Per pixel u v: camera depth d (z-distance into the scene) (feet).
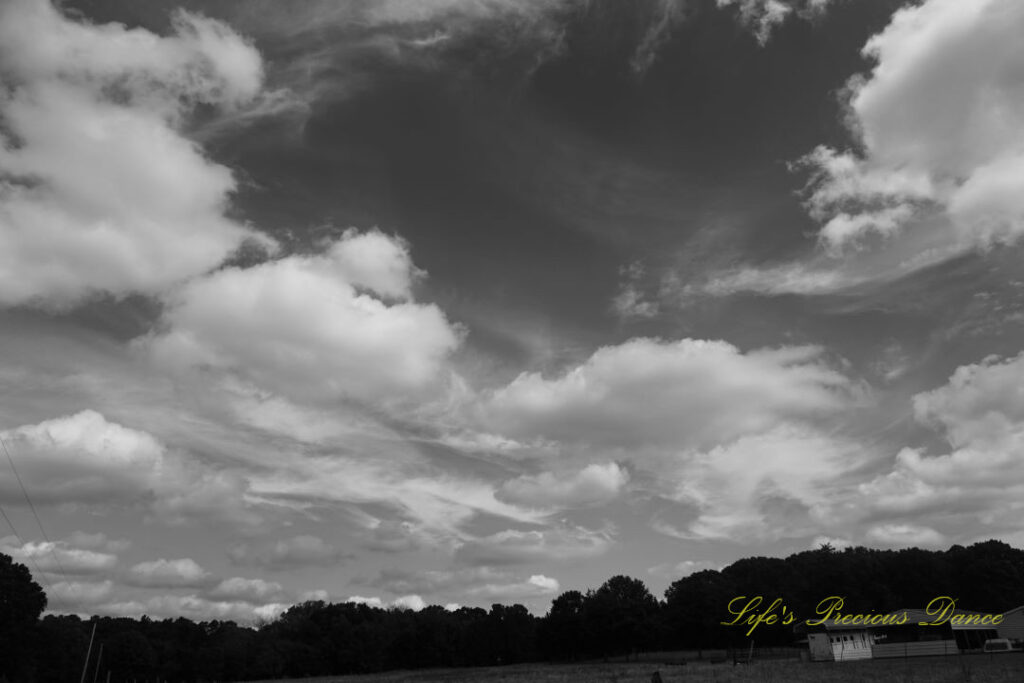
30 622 358.02
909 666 195.00
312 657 533.96
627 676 225.35
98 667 431.84
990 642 256.32
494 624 562.66
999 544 437.58
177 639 550.36
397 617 634.84
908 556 424.87
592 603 483.10
